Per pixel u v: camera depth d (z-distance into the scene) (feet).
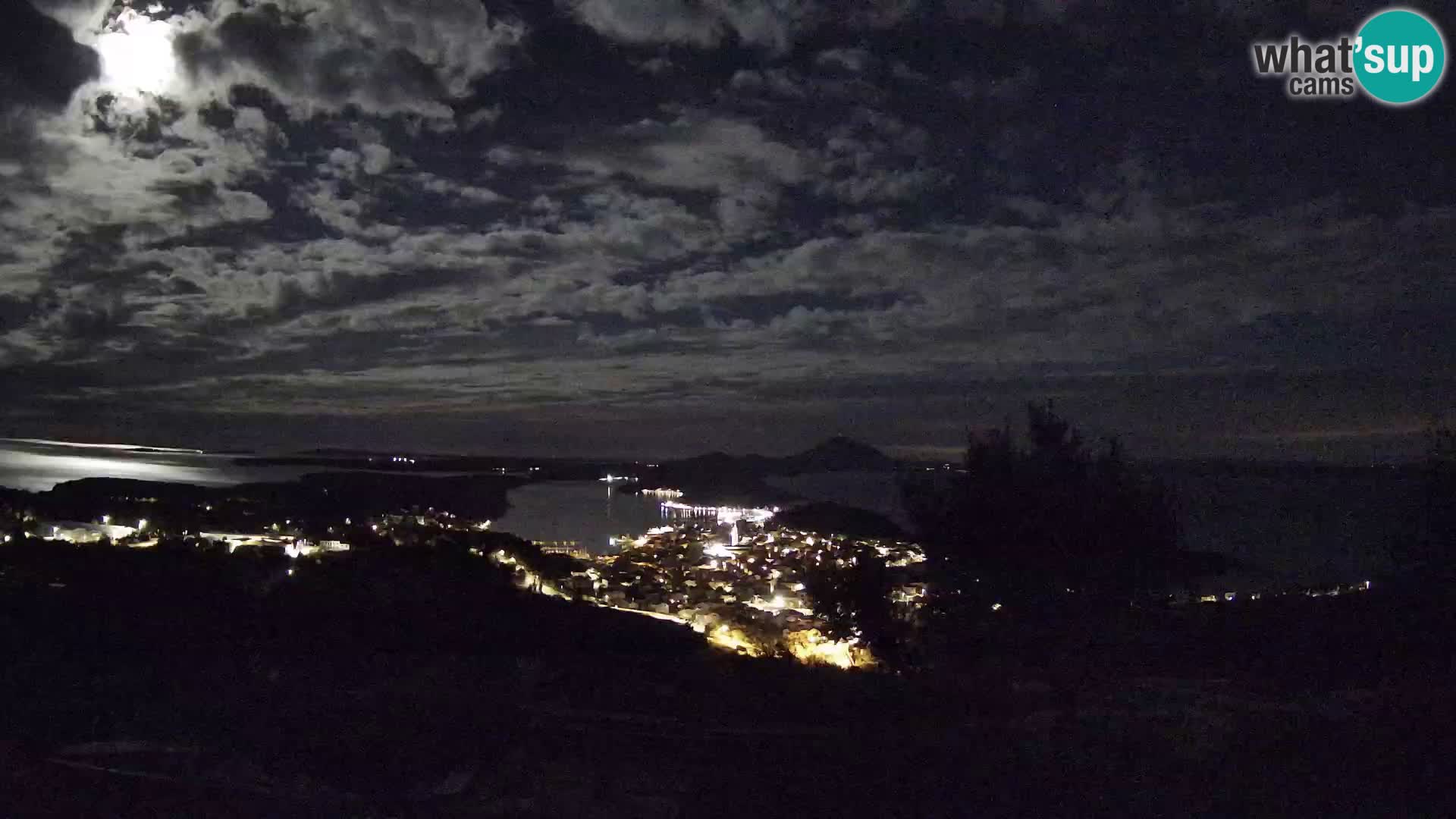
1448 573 39.55
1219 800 24.49
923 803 24.91
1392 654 38.83
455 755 27.30
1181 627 41.29
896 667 40.09
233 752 26.84
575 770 26.91
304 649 36.06
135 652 34.06
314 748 26.91
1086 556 41.29
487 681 34.53
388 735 27.78
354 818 23.49
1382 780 25.22
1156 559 41.73
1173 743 28.14
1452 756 26.25
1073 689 35.83
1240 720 30.32
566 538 74.43
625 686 35.01
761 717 32.45
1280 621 40.63
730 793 25.41
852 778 26.32
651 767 27.22
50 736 26.91
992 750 27.91
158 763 25.85
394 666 35.45
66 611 37.65
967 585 41.63
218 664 33.42
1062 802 24.73
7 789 23.07
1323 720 29.68
